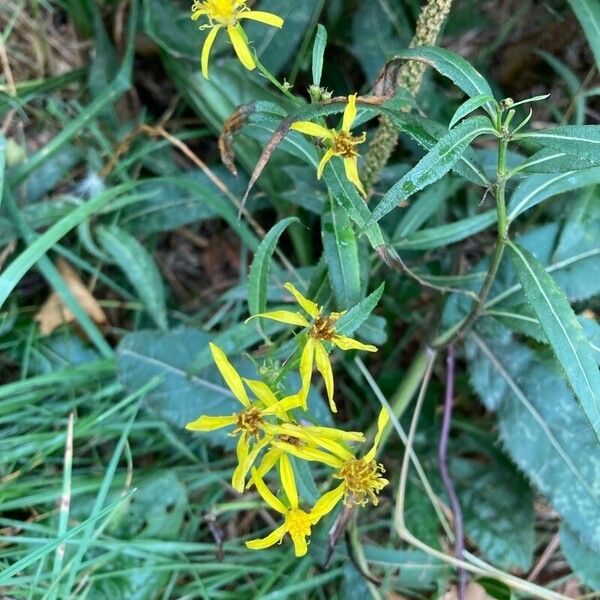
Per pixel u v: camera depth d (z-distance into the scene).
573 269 0.27
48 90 0.33
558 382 0.27
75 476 0.29
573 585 0.30
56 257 0.32
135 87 0.35
